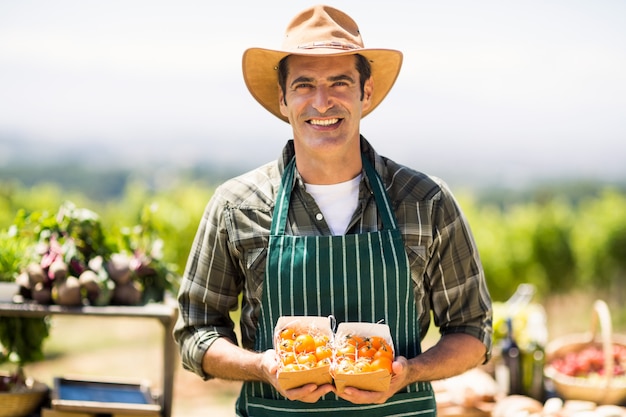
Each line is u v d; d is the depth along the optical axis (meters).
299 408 2.46
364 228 2.54
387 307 2.47
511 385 4.14
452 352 2.55
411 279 2.51
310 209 2.55
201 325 2.66
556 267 10.35
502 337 4.30
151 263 3.78
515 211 11.79
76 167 58.66
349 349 2.31
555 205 11.63
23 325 3.79
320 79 2.48
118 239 3.90
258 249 2.55
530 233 10.24
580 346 4.47
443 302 2.65
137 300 3.67
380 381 2.24
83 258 3.73
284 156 2.64
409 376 2.39
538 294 10.29
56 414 3.57
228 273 2.65
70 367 7.61
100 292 3.58
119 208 10.98
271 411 2.51
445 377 2.52
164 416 3.62
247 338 2.63
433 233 2.56
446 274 2.61
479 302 2.63
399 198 2.56
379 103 2.88
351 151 2.56
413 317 2.51
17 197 11.66
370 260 2.46
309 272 2.46
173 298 3.76
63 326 9.81
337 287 2.46
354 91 2.52
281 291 2.48
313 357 2.30
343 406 2.44
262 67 2.73
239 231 2.58
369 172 2.58
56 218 3.78
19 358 3.78
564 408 3.92
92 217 3.80
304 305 2.47
